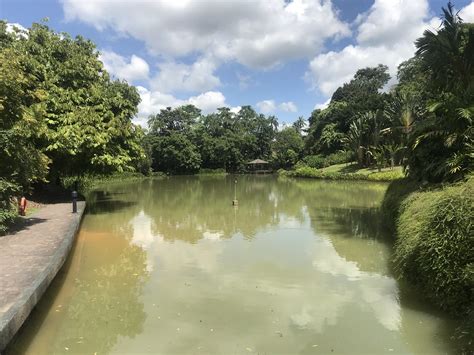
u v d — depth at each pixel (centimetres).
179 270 820
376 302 626
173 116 7144
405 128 3356
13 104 1002
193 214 1645
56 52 1756
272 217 1541
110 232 1243
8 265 672
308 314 585
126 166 1716
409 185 1113
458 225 549
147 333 531
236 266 847
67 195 1834
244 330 535
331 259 898
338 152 5309
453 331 514
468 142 870
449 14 1097
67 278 771
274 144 7644
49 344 509
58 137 1482
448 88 1117
